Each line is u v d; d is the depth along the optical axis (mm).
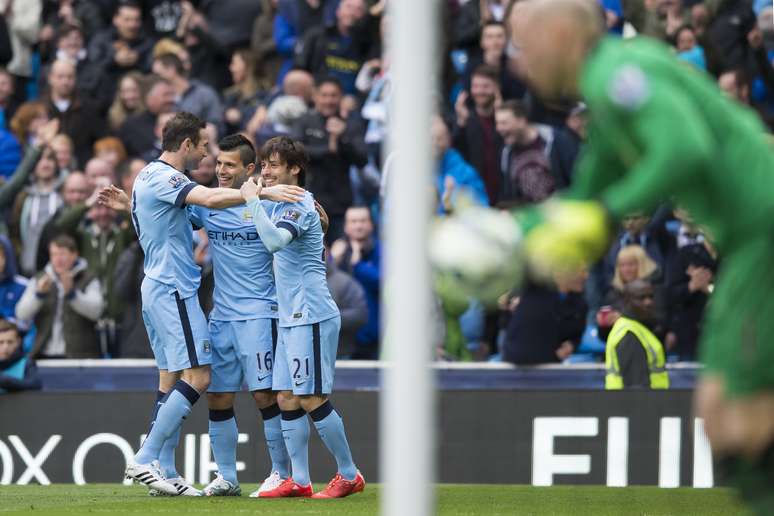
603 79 9547
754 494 11445
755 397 11133
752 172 10352
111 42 48156
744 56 42906
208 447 34406
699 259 35125
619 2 44531
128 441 34781
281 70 45375
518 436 34000
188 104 43156
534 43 9977
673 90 9398
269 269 26969
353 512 22906
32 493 28641
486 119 39719
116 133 43406
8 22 48000
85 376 36344
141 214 26125
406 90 8469
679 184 9180
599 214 8844
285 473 27453
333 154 39531
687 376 34594
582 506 25922
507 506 25703
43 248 39250
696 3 44375
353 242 37281
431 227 8570
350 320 35969
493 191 39312
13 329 35156
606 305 36125
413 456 8492
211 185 36750
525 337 34781
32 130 44094
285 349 26141
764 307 10734
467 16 44969
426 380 8516
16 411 35188
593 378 34781
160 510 23359
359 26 44562
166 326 26141
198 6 51000
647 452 33344
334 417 26344
